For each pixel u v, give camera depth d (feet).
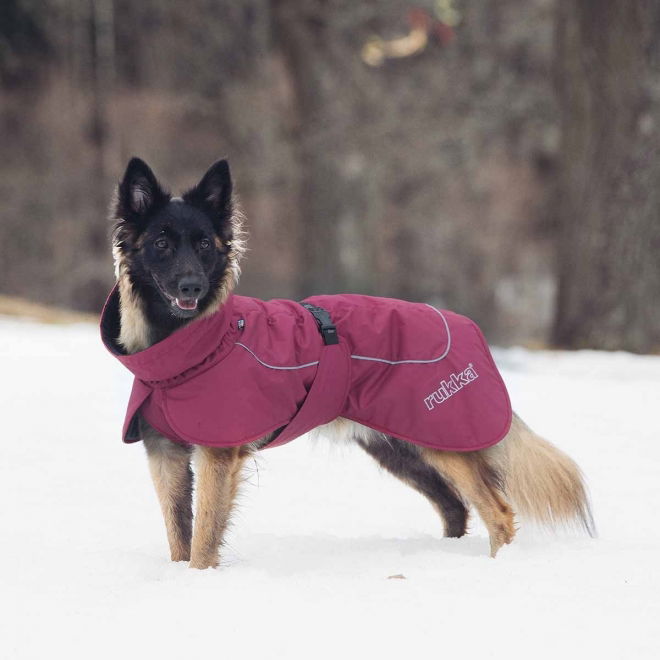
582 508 27.20
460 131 131.75
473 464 26.37
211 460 24.86
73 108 124.67
